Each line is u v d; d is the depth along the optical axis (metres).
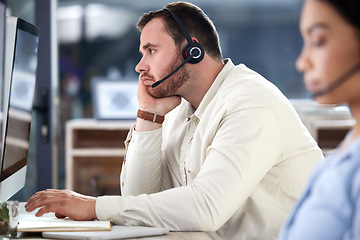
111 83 6.48
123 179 2.70
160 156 2.65
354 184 0.88
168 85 2.54
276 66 7.25
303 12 1.03
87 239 1.93
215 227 2.12
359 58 0.96
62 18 7.09
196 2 7.17
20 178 2.70
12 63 2.36
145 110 2.61
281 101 2.34
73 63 7.15
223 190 2.11
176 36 2.49
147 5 7.13
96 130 6.79
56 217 2.29
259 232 2.31
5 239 1.99
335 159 0.98
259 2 7.18
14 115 2.46
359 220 0.85
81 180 6.78
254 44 7.23
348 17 0.94
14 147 2.50
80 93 7.18
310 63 1.02
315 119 6.18
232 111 2.27
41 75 5.81
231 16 7.20
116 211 2.15
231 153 2.15
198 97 2.56
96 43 7.16
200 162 2.44
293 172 2.33
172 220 2.11
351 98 1.00
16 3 5.79
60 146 7.13
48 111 5.80
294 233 0.96
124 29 7.16
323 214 0.91
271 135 2.23
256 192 2.33
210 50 2.52
